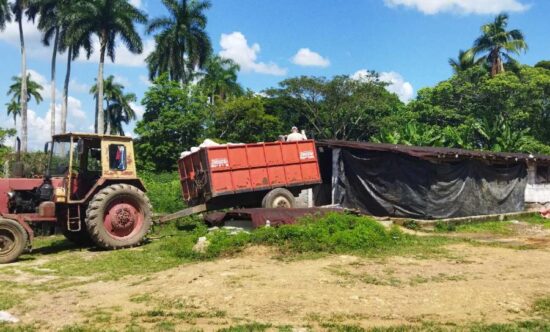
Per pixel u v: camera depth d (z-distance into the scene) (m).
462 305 6.82
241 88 54.72
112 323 6.20
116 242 11.93
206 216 13.81
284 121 49.41
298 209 13.02
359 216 12.88
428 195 15.39
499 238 13.70
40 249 12.45
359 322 6.08
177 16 45.12
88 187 12.45
